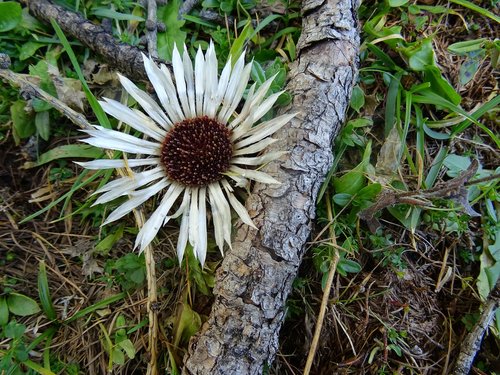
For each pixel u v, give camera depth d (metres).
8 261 0.17
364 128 0.18
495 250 0.17
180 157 0.16
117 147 0.16
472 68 0.18
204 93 0.16
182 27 0.19
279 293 0.14
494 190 0.17
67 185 0.18
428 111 0.18
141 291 0.17
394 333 0.16
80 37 0.18
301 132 0.15
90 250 0.17
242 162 0.15
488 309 0.16
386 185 0.17
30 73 0.18
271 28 0.19
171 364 0.15
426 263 0.17
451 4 0.19
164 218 0.16
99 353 0.16
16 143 0.18
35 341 0.16
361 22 0.19
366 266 0.17
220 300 0.14
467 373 0.15
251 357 0.14
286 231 0.15
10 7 0.17
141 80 0.18
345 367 0.16
